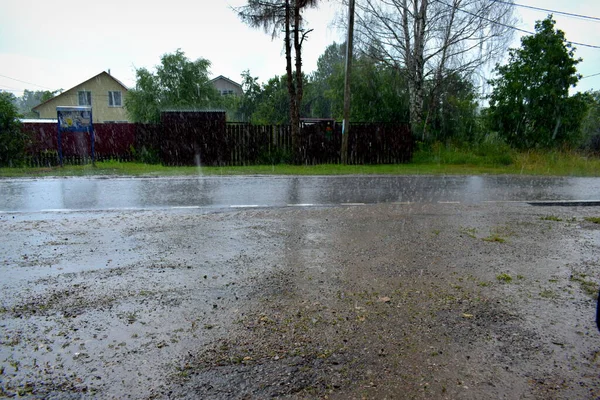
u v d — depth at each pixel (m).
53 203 7.91
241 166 16.97
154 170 14.75
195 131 17.50
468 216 6.86
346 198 8.70
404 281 3.91
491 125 20.89
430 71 21.94
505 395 2.28
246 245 5.07
